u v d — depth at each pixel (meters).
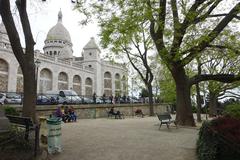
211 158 7.51
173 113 47.78
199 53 16.56
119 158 8.39
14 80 46.41
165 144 10.70
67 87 59.97
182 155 8.84
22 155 7.66
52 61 54.97
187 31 16.05
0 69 44.62
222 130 7.78
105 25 13.75
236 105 12.30
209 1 14.86
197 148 8.95
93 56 73.12
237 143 7.11
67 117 21.34
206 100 39.72
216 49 18.64
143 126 17.55
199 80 18.61
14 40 10.93
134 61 33.38
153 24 17.02
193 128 16.45
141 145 10.43
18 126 9.18
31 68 11.33
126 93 47.34
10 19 10.80
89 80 69.94
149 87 33.03
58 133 9.05
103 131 14.38
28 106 11.01
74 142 10.88
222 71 26.55
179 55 15.56
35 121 10.98
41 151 8.59
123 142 11.02
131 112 36.31
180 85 18.30
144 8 12.68
